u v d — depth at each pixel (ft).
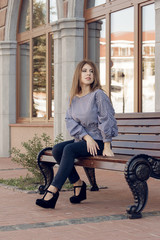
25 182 22.15
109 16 29.55
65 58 31.01
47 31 36.99
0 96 41.81
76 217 14.26
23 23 41.01
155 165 14.15
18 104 41.91
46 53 37.32
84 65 16.01
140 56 27.14
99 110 15.43
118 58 28.99
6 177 25.34
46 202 15.39
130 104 27.99
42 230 12.53
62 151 16.01
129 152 17.13
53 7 36.45
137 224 13.19
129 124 17.51
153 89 26.12
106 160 14.67
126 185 21.77
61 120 31.68
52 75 36.99
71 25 30.78
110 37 29.60
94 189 19.93
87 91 16.05
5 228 12.82
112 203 16.81
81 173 27.20
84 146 15.37
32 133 38.22
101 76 30.73
